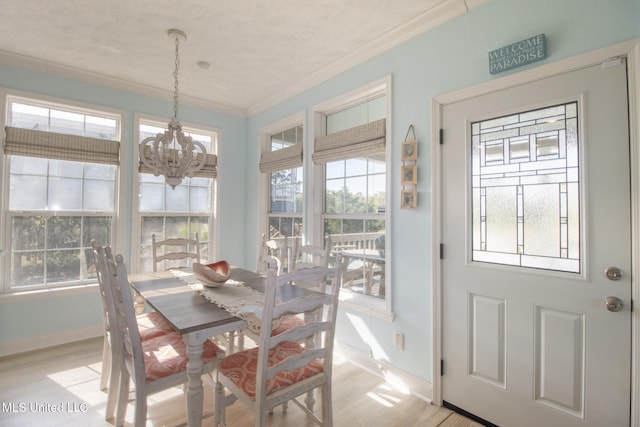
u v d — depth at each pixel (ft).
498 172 5.88
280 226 11.83
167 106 11.25
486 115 6.00
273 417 6.20
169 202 11.49
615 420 4.62
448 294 6.53
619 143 4.63
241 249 13.15
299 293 6.31
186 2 6.42
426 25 6.93
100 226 10.05
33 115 9.08
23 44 8.03
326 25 7.20
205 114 12.17
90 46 8.13
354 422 6.04
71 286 9.46
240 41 7.87
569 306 5.04
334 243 9.52
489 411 5.90
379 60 7.98
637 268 4.46
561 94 5.13
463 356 6.28
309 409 5.92
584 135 4.91
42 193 9.17
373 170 8.41
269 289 4.19
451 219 6.49
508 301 5.70
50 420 5.91
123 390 5.59
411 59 7.27
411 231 7.18
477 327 6.10
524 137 5.56
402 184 7.25
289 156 10.83
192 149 7.07
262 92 11.19
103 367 6.93
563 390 5.08
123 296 4.59
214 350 5.48
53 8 6.59
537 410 5.33
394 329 7.49
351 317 8.59
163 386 4.92
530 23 5.48
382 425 5.96
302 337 4.66
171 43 7.97
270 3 6.46
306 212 10.11
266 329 4.23
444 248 6.60
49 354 8.55
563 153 5.13
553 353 5.19
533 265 5.44
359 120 8.96
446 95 6.56
